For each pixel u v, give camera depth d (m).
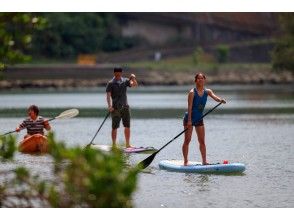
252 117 77.69
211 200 30.44
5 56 22.92
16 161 40.78
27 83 168.62
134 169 21.81
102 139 54.97
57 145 21.59
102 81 178.00
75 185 21.64
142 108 93.00
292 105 98.38
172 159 42.56
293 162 41.56
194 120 37.53
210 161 42.09
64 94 137.75
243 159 43.00
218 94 135.12
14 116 78.88
